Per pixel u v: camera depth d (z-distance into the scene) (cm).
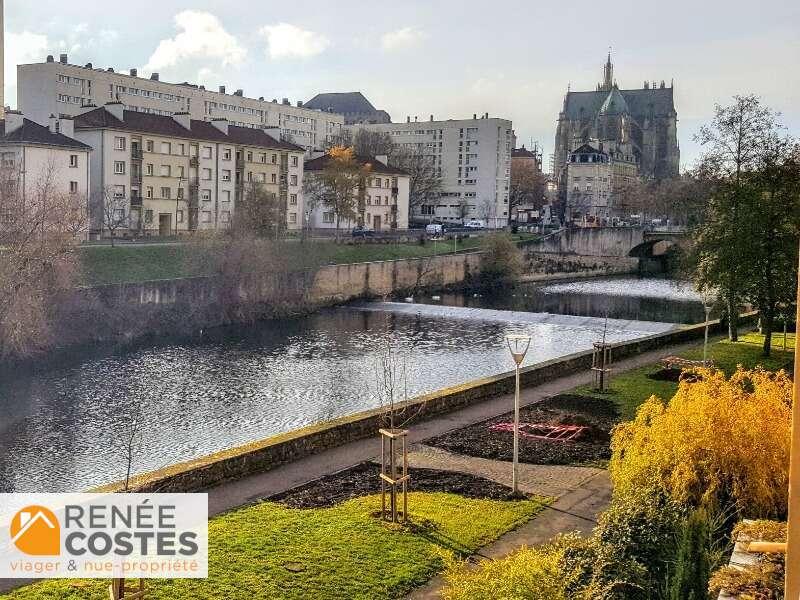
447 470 2328
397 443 2583
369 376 5081
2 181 6044
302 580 1546
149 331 6425
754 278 4391
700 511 1230
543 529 1875
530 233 13525
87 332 5909
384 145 16575
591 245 12762
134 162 9469
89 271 6762
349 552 1686
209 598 1456
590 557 1296
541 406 3191
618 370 4022
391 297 9619
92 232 8356
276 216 9275
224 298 7338
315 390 4669
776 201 4409
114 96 13638
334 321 7644
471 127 17375
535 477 2286
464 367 5478
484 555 1708
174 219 10044
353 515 1912
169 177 9956
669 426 1612
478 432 2758
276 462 2328
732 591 1075
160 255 7488
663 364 4122
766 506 1530
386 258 9950
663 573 1272
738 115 4788
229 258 7450
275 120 17125
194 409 4200
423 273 10144
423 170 16362
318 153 13762
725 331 5706
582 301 9531
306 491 2098
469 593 1148
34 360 5309
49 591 1450
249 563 1612
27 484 3036
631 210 18762
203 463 2136
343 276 8888
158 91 14462
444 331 7138
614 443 1812
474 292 10456
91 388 4619
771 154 4578
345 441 2588
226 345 6144
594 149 19612
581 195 19225
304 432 2475
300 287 8225
